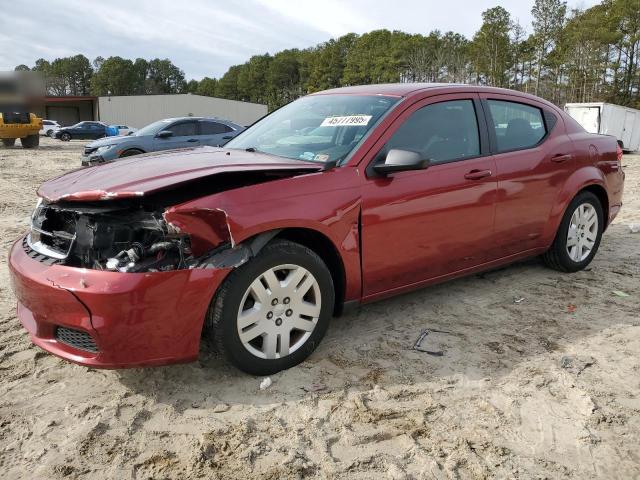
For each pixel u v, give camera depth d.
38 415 2.74
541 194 4.39
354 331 3.73
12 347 3.43
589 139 4.93
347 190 3.22
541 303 4.29
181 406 2.83
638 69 72.75
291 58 131.75
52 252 2.90
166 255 2.73
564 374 3.20
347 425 2.70
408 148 3.58
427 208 3.58
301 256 3.05
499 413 2.82
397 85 4.09
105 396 2.92
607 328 3.84
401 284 3.64
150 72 155.12
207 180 2.92
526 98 4.53
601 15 73.44
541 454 2.52
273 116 4.45
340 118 3.78
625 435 2.66
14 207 8.48
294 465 2.41
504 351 3.48
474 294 4.45
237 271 2.85
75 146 27.83
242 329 2.93
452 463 2.44
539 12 81.94
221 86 153.12
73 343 2.78
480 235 3.98
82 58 145.38
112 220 2.79
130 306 2.59
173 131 13.02
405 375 3.17
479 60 85.31
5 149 23.27
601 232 5.17
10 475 2.33
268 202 2.91
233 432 2.63
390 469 2.40
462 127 3.95
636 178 13.07
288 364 3.16
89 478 2.32
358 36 120.75
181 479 2.32
